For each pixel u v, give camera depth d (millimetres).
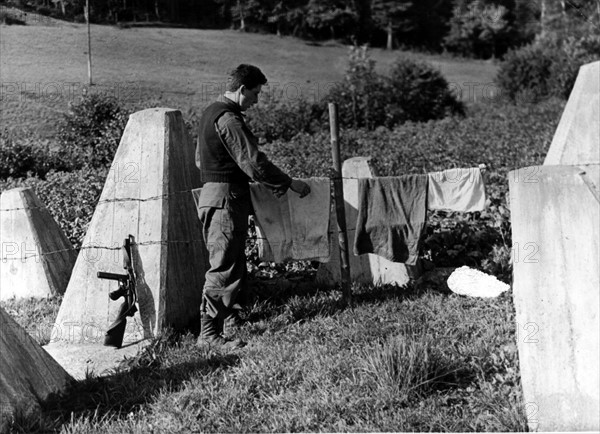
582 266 3207
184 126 5617
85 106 17156
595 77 6301
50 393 3986
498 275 5750
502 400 3652
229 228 4637
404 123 27281
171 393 4016
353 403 3676
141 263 5102
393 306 5094
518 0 53375
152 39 33875
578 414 3189
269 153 15906
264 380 4039
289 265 6508
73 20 24078
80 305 5266
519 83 33312
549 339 3320
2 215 6879
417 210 5223
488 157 13227
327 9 52938
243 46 41375
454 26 54375
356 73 28531
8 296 6828
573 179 3258
